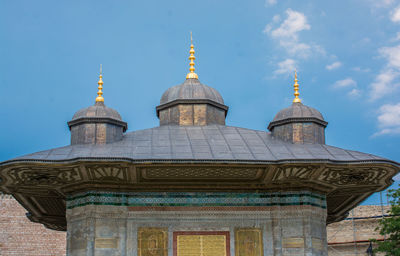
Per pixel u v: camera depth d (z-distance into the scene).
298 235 17.17
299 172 16.75
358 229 36.06
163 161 15.64
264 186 17.70
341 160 16.14
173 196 17.55
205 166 15.98
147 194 17.48
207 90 20.88
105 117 17.48
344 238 36.34
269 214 17.52
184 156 16.06
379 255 34.75
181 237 17.17
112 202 17.19
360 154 16.78
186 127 19.33
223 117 20.97
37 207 20.58
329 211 21.97
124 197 17.34
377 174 17.16
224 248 17.14
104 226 16.94
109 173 16.50
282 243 17.16
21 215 37.97
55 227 23.81
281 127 18.06
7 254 36.97
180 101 20.16
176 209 17.41
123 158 15.47
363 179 17.64
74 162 15.45
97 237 16.78
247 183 17.69
